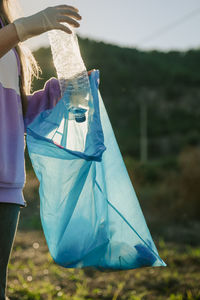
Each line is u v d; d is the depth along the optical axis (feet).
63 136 7.18
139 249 7.11
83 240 7.06
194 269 16.87
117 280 15.49
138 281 15.37
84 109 6.66
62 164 7.02
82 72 6.64
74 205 6.97
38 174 7.21
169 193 40.91
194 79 235.61
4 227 5.96
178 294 13.56
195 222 34.35
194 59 292.61
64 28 5.71
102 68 220.23
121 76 223.71
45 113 7.20
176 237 27.17
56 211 7.04
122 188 7.30
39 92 7.22
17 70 6.45
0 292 5.89
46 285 14.52
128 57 239.91
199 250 19.71
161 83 230.68
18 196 6.22
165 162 97.86
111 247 7.16
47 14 5.66
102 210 7.21
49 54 51.96
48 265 17.31
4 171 5.96
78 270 16.51
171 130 192.54
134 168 66.44
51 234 7.07
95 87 7.26
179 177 42.27
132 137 185.88
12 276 15.67
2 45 5.57
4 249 5.96
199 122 200.64
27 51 7.09
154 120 201.57
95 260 7.16
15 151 6.17
